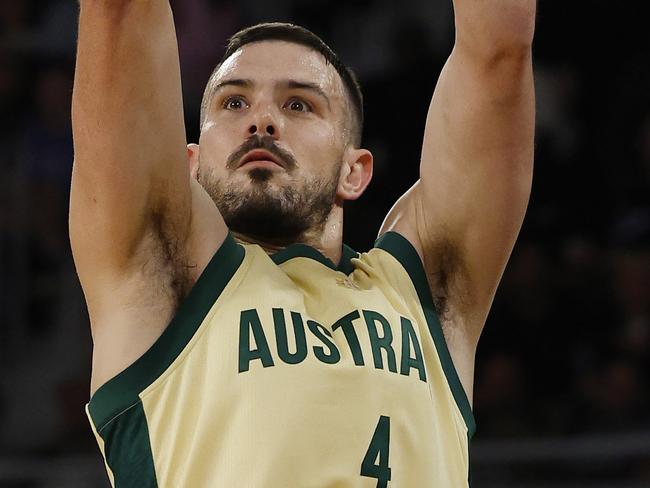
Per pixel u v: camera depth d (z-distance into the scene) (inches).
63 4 737.0
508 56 268.8
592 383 600.4
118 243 247.6
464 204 280.4
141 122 244.1
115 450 242.2
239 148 272.5
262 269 261.1
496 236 280.2
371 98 707.4
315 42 287.0
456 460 261.1
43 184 690.8
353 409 245.6
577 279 636.1
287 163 273.4
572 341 619.5
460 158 280.2
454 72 281.4
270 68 278.5
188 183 254.4
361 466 242.5
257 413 240.2
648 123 696.4
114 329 248.2
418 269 280.2
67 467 546.9
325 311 260.1
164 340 246.8
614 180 684.7
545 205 679.1
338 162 282.8
